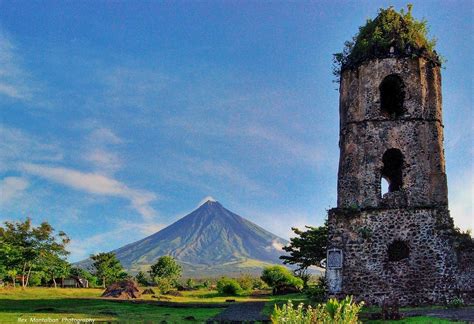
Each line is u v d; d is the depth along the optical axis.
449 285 24.27
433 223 25.06
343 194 26.88
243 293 51.19
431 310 22.03
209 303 33.50
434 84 27.38
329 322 12.10
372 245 25.12
